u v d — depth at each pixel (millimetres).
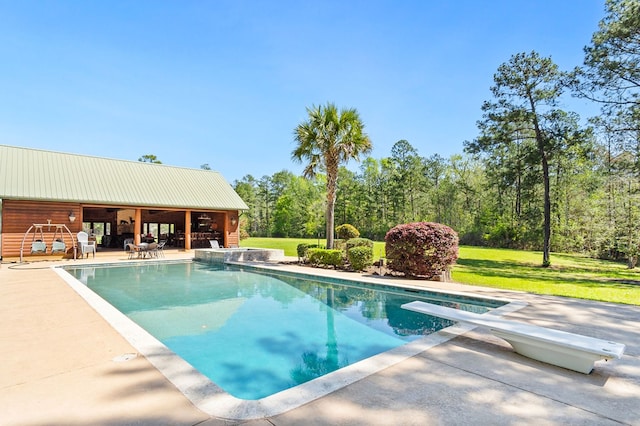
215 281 10727
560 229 25609
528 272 14336
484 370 3459
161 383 3016
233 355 4695
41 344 4051
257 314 6820
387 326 6059
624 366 3623
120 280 10844
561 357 3562
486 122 19047
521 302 6730
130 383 3012
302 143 14586
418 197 39375
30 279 9125
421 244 10102
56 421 2422
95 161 18906
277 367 4312
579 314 5770
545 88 17266
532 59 17203
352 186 43062
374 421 2477
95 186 16938
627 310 6062
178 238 21938
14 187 14445
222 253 14766
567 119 17453
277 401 2734
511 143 19531
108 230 25250
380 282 9352
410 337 5465
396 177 39312
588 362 3385
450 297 7953
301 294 8812
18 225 14477
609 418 2596
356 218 42406
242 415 2512
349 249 11945
